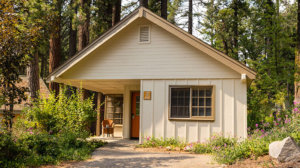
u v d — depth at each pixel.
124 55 11.69
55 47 16.61
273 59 16.34
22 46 7.87
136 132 14.27
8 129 8.16
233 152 8.20
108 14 18.83
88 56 11.89
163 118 11.12
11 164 7.17
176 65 11.20
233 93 10.67
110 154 9.39
